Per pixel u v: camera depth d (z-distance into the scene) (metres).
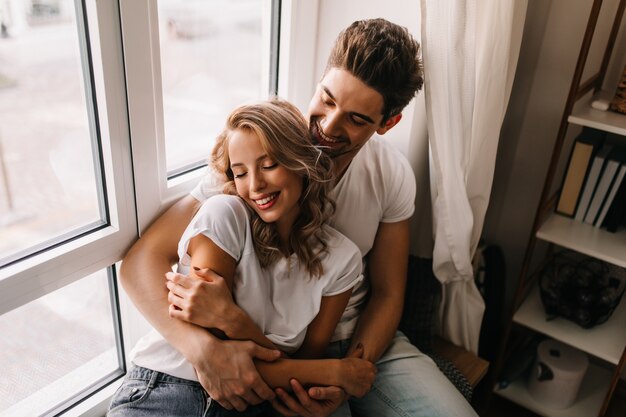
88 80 1.08
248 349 1.06
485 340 1.91
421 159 1.51
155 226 1.21
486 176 1.51
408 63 1.13
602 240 1.62
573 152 1.66
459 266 1.53
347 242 1.20
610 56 1.68
